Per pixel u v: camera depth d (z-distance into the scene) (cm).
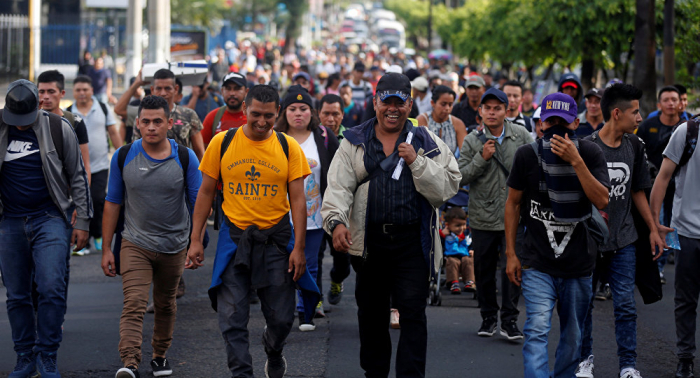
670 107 1548
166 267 982
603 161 858
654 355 1129
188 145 1412
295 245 886
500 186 1180
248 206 880
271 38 13125
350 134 866
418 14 12162
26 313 962
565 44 2934
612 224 991
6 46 4734
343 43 13612
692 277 1012
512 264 884
